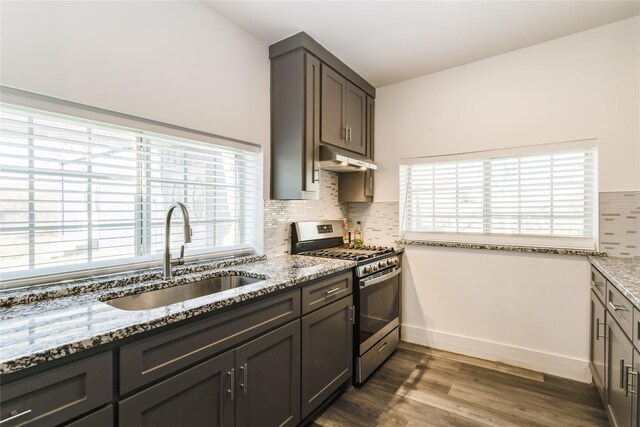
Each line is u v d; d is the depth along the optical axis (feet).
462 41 7.38
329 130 7.80
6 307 3.67
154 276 5.16
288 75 7.23
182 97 5.71
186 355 3.62
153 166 5.64
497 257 8.13
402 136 9.55
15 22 3.88
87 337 2.78
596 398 6.46
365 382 7.16
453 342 8.71
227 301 4.00
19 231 4.21
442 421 5.80
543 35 7.17
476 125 8.39
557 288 7.39
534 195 7.81
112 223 5.18
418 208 9.47
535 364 7.64
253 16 6.42
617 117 6.73
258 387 4.58
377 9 6.18
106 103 4.69
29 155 4.23
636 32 6.54
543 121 7.52
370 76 9.17
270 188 7.53
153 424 3.32
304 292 5.48
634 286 4.33
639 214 6.52
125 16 4.93
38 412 2.54
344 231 9.92
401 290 9.49
